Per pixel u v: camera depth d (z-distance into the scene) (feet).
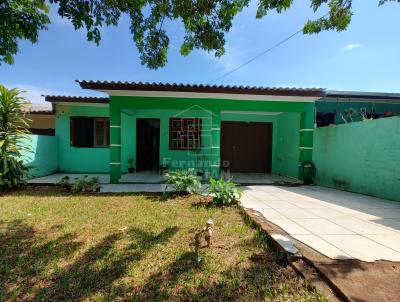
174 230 11.03
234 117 34.53
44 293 6.59
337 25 13.53
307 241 9.44
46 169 27.73
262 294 6.52
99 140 30.86
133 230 11.03
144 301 6.30
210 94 23.09
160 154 31.37
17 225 11.59
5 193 18.63
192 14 11.67
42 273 7.54
